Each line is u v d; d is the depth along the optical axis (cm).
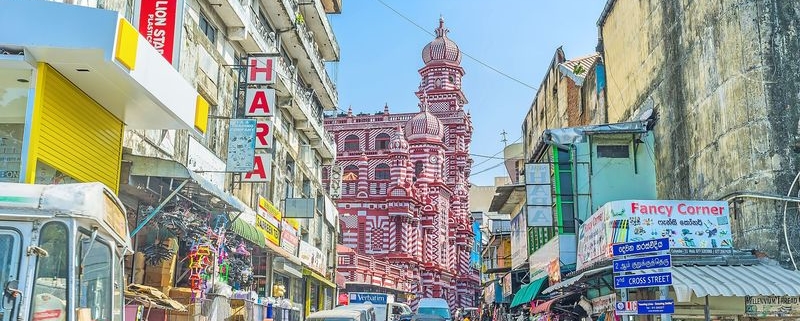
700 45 1575
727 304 1285
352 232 5988
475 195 8681
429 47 7125
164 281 1384
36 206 477
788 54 1355
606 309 1655
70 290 466
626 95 2142
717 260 1295
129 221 1373
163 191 1330
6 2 833
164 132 1512
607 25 2375
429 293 6284
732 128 1405
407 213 5991
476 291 7525
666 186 1827
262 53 1992
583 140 2025
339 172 3844
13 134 888
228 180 1942
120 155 1146
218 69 1884
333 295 3688
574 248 1991
